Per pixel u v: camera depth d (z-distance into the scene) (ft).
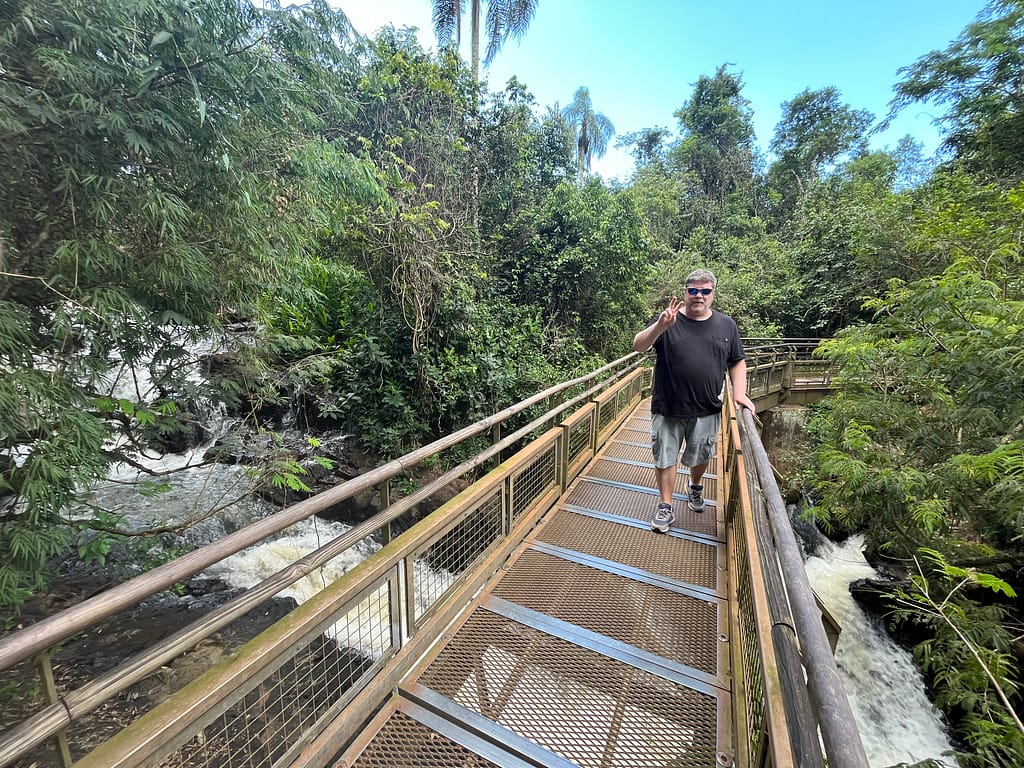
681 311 9.01
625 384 19.44
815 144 68.90
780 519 4.39
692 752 5.16
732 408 11.10
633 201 32.45
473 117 27.27
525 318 28.43
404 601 5.97
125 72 7.00
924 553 11.75
